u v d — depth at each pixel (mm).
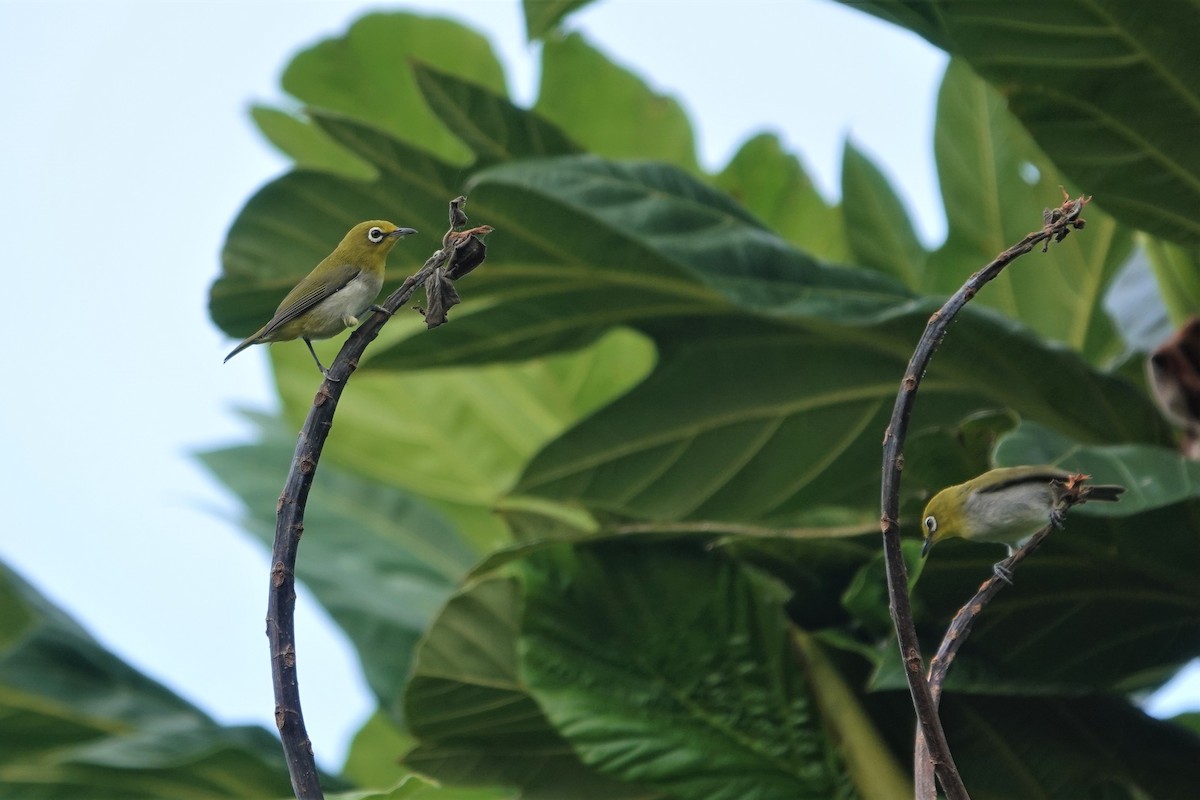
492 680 10250
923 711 5457
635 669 9758
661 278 10961
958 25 8859
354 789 13055
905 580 5523
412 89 16156
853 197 14562
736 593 9852
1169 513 8758
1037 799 9414
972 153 14297
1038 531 7188
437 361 11898
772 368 11117
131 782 13281
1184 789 9328
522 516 11102
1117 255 13695
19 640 14180
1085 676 9672
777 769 9375
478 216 10797
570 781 10570
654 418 11375
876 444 11258
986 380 10258
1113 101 8875
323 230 10859
